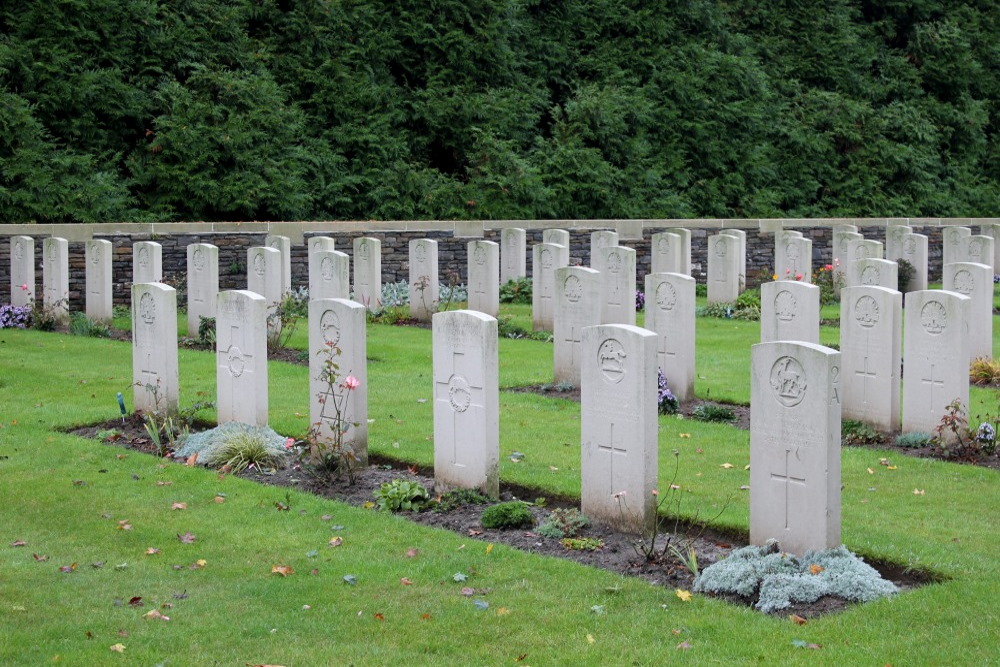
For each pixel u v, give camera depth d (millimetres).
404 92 37219
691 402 14406
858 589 7633
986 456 11547
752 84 42344
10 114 28703
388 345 18703
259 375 11695
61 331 20578
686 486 10305
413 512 9703
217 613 7488
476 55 38406
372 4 37719
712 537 9094
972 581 7867
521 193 34250
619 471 9039
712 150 40406
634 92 40469
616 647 6910
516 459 11266
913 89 47969
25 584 7992
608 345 9016
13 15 30953
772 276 27422
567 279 14984
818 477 8031
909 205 43750
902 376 13672
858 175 43312
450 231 28562
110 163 30266
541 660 6762
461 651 6902
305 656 6824
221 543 8898
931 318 12031
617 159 38000
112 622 7320
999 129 50844
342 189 33656
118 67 31922
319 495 10250
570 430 12578
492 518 9234
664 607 7520
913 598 7547
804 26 47344
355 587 7941
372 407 13703
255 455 11094
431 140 36875
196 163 30750
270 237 23781
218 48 34000
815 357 7969
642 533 8914
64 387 14930
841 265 26562
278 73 35188
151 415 12555
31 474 10781
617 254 18109
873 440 12352
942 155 47344
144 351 12852
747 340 19797
